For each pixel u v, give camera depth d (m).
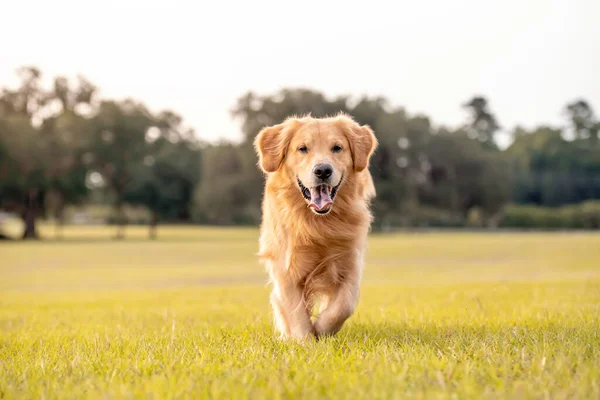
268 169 5.40
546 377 2.95
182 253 33.56
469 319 5.80
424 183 66.44
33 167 54.38
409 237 54.28
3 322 7.69
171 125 70.62
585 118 111.38
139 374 3.33
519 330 4.79
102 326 6.76
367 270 20.47
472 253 29.98
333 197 5.07
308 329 4.91
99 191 72.50
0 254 33.84
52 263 27.03
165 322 7.03
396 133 59.47
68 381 3.19
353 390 2.76
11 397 2.95
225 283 17.08
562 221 80.19
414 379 2.97
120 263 26.67
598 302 7.39
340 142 5.23
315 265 5.14
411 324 5.73
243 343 4.54
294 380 3.01
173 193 71.19
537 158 103.56
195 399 2.71
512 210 82.62
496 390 2.71
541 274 17.25
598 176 99.50
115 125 61.50
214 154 62.72
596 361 3.29
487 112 109.88
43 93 63.19
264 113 58.34
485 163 67.69
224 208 62.22
